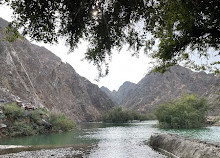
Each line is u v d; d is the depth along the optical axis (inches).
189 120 1911.9
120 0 200.1
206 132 1396.4
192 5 193.2
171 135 734.5
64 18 218.8
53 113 1962.4
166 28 209.2
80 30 222.2
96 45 248.5
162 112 2064.5
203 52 288.5
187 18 203.6
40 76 4699.8
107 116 4613.7
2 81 2498.8
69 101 6127.0
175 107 2032.5
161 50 279.3
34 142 1015.0
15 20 210.1
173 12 190.9
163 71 329.7
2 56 2950.3
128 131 1753.2
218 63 289.4
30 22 211.0
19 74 3302.2
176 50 261.9
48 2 201.5
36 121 1624.0
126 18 213.5
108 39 228.4
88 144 904.9
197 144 505.7
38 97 3570.4
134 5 199.0
